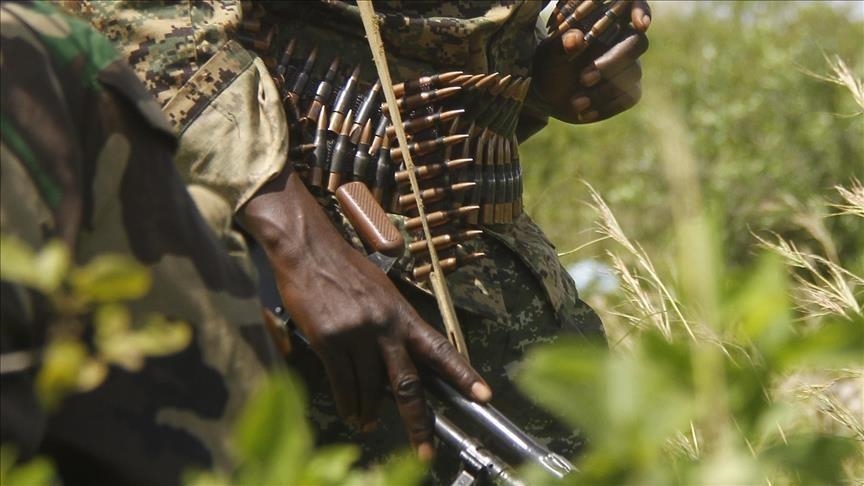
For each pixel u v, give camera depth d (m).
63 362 3.70
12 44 4.38
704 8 19.97
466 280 7.18
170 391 4.54
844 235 13.45
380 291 6.16
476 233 7.14
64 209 4.32
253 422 2.98
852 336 2.74
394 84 7.13
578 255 13.35
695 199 3.03
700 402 2.80
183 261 4.62
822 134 17.42
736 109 18.22
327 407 6.85
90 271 3.47
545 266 7.65
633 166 17.77
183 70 6.37
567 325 7.71
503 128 7.50
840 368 6.80
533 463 5.89
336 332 6.07
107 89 4.57
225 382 4.66
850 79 9.41
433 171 7.07
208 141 6.29
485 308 7.15
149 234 4.55
